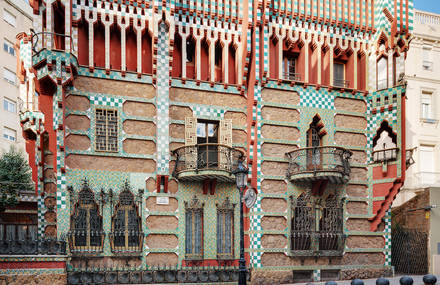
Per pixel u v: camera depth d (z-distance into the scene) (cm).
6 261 1822
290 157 2344
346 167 2347
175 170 2180
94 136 2106
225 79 2333
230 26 2366
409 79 3469
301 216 2334
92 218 2064
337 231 2370
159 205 2167
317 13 2491
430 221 2736
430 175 3384
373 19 2584
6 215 3023
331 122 2461
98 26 2177
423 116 3494
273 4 2406
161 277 2092
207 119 2291
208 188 2255
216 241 2228
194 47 2359
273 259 2267
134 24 2203
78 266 1994
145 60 2259
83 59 2159
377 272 2442
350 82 2534
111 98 2152
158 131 2167
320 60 2464
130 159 2158
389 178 2422
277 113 2373
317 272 2331
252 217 2253
